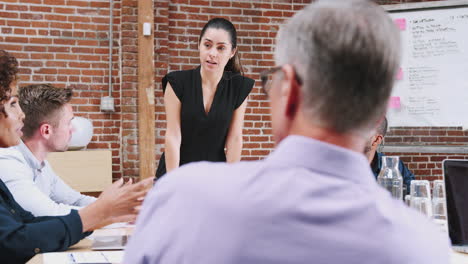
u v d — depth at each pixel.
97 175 4.05
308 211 0.49
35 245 1.28
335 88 0.52
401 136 4.74
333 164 0.52
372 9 0.54
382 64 0.52
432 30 3.72
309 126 0.55
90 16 4.32
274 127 0.59
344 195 0.51
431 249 0.51
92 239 1.56
